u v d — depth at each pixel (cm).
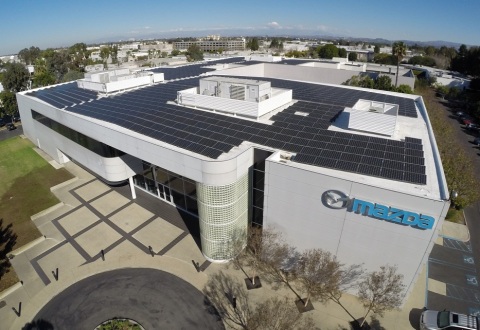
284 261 2573
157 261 2728
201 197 2467
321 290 2205
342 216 2117
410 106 3859
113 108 3691
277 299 2364
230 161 2275
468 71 11206
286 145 2553
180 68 7244
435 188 2014
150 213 3378
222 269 2645
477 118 6694
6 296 2420
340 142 2617
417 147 2561
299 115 3284
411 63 13588
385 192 1905
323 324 2178
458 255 2873
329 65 8194
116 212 3409
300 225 2342
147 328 2153
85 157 3725
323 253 2269
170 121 3131
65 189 3903
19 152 5200
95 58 19675
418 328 2156
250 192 2686
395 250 2033
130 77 5078
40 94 4944
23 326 2186
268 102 3228
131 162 3400
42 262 2745
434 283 2548
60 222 3275
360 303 2331
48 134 4581
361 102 3177
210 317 2234
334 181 2044
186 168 2444
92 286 2492
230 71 6494
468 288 2506
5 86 8188
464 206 3366
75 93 4666
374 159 2342
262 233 2469
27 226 3225
